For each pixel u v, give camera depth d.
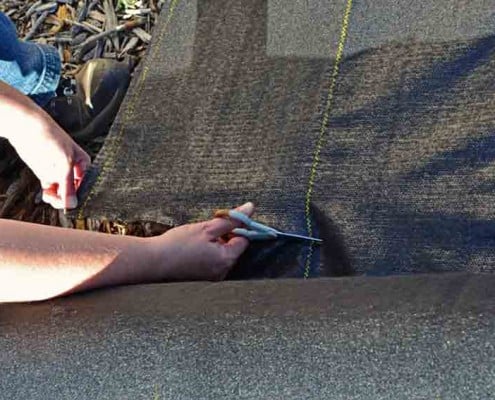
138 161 1.27
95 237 0.95
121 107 1.32
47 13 1.53
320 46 1.17
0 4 1.55
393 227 1.03
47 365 0.81
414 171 1.04
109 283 0.94
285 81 1.19
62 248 0.91
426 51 1.08
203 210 1.18
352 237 1.05
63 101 1.35
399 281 0.81
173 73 1.30
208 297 0.85
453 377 0.68
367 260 1.04
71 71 1.47
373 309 0.75
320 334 0.75
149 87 1.31
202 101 1.25
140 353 0.79
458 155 1.01
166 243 1.01
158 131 1.27
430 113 1.05
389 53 1.11
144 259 0.98
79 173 1.21
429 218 1.01
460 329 0.70
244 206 1.12
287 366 0.74
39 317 0.87
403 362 0.70
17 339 0.84
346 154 1.09
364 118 1.09
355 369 0.72
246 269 1.12
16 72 1.26
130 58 1.43
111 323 0.83
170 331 0.80
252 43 1.24
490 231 0.97
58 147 1.13
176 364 0.78
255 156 1.17
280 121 1.16
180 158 1.23
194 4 1.32
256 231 1.11
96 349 0.81
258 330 0.77
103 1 1.50
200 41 1.30
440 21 1.09
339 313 0.76
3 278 0.88
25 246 0.89
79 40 1.49
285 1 1.22
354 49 1.14
